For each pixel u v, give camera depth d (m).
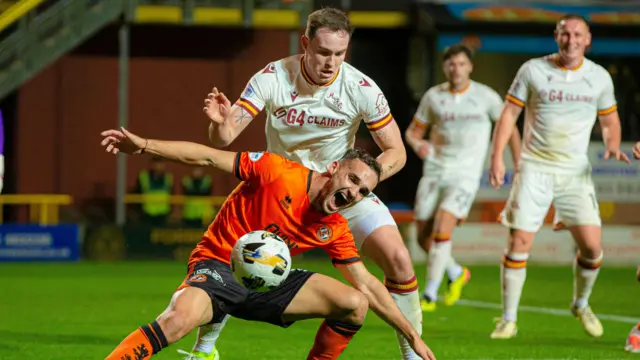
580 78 32.81
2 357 28.55
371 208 24.69
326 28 22.12
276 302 20.72
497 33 71.88
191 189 72.06
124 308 41.88
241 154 20.86
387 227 24.48
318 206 20.67
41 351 29.77
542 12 72.19
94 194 81.19
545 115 33.00
